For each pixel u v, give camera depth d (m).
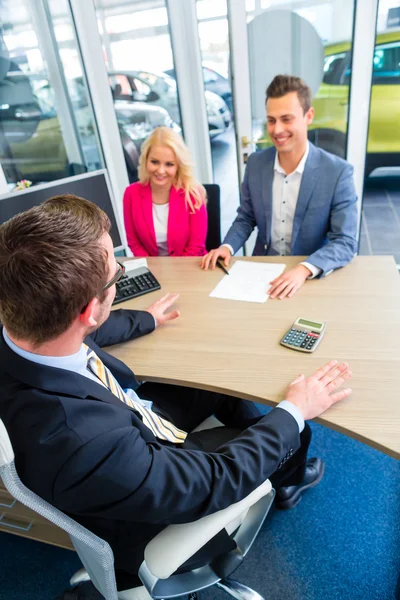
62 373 0.66
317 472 1.57
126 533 0.78
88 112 2.75
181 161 1.92
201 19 2.48
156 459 0.71
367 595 1.25
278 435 0.84
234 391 1.02
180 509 0.71
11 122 2.43
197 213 2.02
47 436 0.62
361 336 1.17
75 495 0.63
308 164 1.70
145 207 2.05
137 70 2.68
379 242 3.16
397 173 3.71
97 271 0.63
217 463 0.77
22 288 0.58
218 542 0.87
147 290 1.53
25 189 1.53
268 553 1.38
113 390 0.92
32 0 2.31
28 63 2.41
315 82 2.44
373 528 1.42
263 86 2.54
